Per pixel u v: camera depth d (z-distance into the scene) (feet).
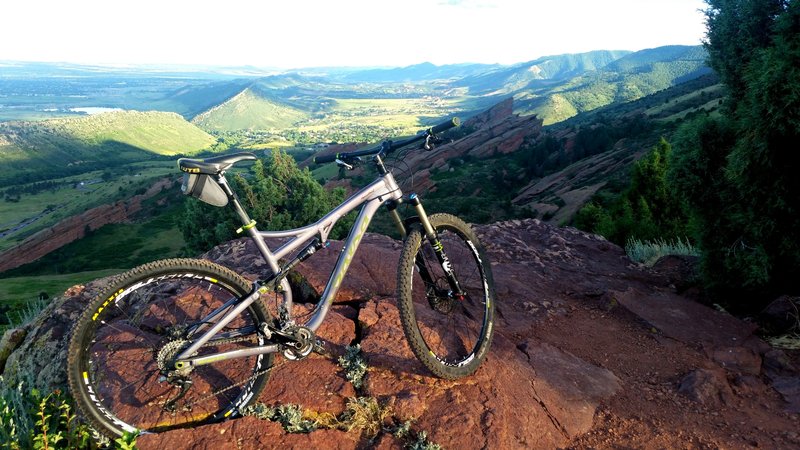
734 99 23.09
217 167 10.00
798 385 15.80
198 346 10.19
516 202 382.83
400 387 12.58
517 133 573.74
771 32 21.54
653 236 59.00
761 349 18.39
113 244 424.05
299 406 11.76
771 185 20.10
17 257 404.36
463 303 17.57
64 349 14.67
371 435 11.58
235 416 11.31
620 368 16.49
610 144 463.01
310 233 11.43
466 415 11.98
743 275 21.76
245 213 10.74
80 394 9.70
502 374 13.79
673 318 19.92
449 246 21.26
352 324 14.67
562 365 15.38
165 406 10.89
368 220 12.09
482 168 489.67
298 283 16.70
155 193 514.27
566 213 278.26
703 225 23.40
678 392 15.31
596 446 12.63
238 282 10.68
